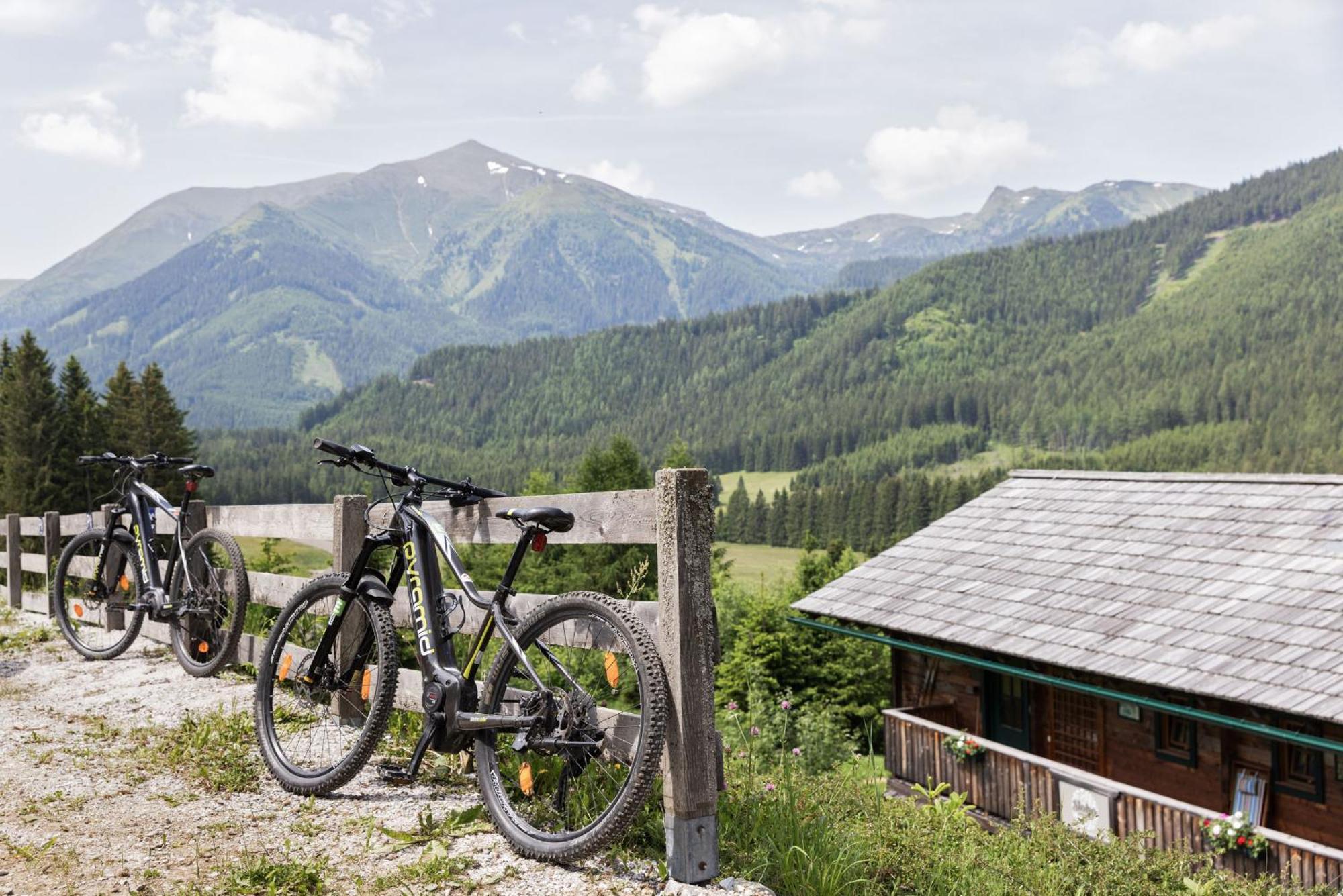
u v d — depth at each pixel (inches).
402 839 143.9
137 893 127.9
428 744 151.8
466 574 151.8
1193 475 733.9
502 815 140.7
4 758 190.5
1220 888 251.8
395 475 167.3
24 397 2103.8
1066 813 463.8
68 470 2138.3
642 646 126.6
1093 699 597.0
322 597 179.6
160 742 199.5
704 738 129.2
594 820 136.6
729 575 2251.5
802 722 758.5
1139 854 253.1
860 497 7027.6
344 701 194.5
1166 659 509.7
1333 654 459.8
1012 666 619.8
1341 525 579.8
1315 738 429.7
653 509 135.4
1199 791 530.3
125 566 305.1
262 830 150.3
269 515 247.9
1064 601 618.8
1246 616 523.2
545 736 133.0
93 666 280.8
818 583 2113.7
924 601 688.4
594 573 1654.8
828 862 142.5
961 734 537.3
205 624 265.0
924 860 177.6
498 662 143.4
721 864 136.5
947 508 6732.3
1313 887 320.5
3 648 311.1
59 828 151.6
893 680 751.1
